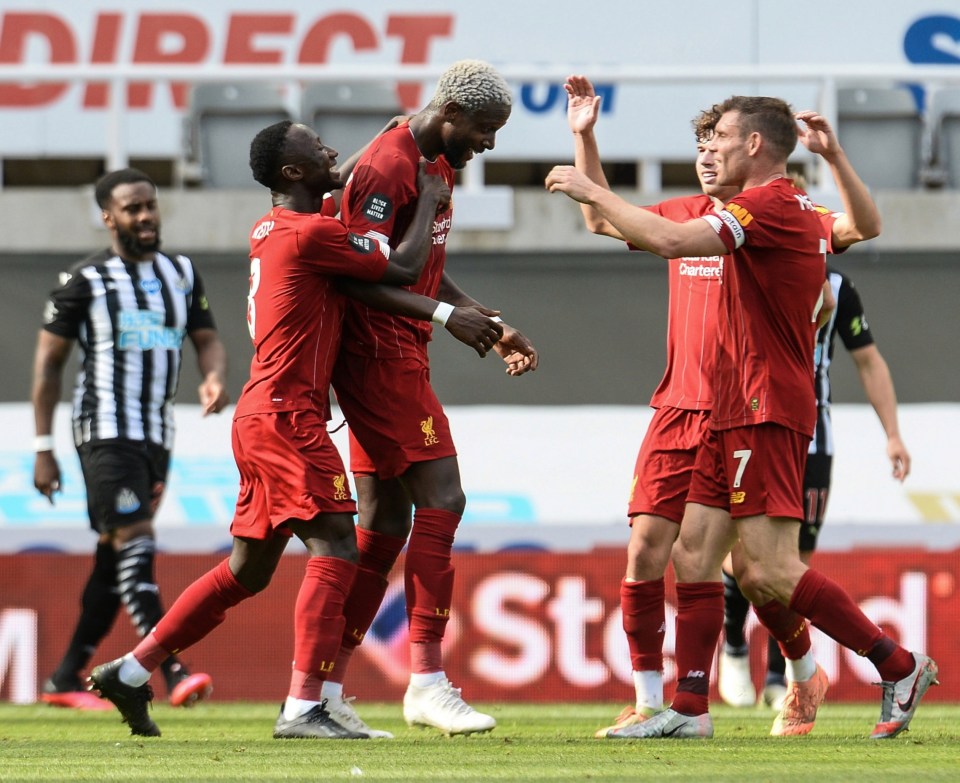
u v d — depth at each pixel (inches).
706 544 565.6
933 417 1170.0
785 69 1191.6
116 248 829.2
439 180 576.1
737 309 538.3
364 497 601.0
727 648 845.2
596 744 527.8
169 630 570.9
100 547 842.8
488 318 556.7
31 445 1130.7
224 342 1188.5
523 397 1191.6
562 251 1195.3
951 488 1154.0
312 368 545.3
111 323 812.0
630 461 1159.0
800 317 533.3
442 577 570.3
